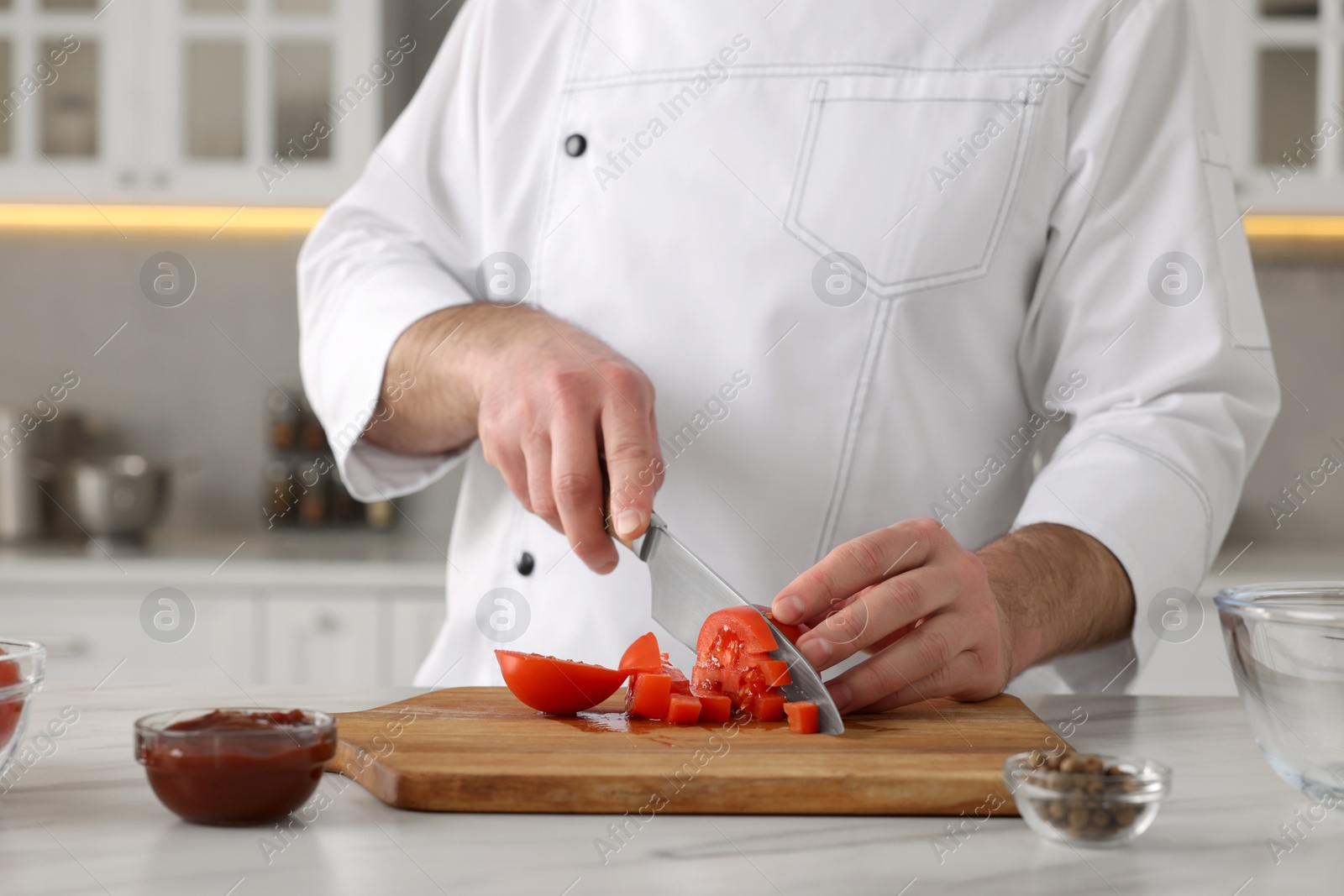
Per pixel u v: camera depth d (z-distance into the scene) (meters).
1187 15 1.07
